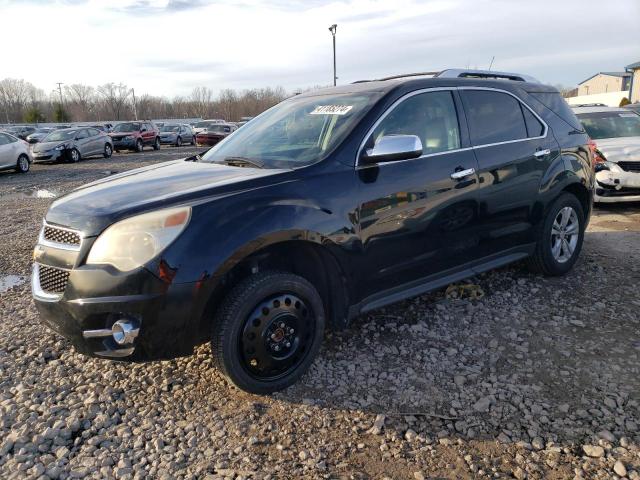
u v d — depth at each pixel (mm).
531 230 4516
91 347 2822
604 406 2912
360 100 3719
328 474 2467
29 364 3559
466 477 2434
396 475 2455
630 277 4824
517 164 4254
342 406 3000
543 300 4363
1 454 2654
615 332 3768
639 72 33062
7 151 16609
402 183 3510
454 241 3898
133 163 20219
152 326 2715
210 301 2943
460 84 4090
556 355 3480
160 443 2711
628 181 7328
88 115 89812
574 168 4758
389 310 4230
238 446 2678
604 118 8828
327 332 3879
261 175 3162
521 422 2811
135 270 2684
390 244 3496
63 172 17281
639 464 2469
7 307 4594
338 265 3279
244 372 2996
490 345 3639
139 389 3225
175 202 2861
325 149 3400
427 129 3783
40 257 3057
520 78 4750
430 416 2889
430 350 3596
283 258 3314
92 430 2834
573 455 2551
